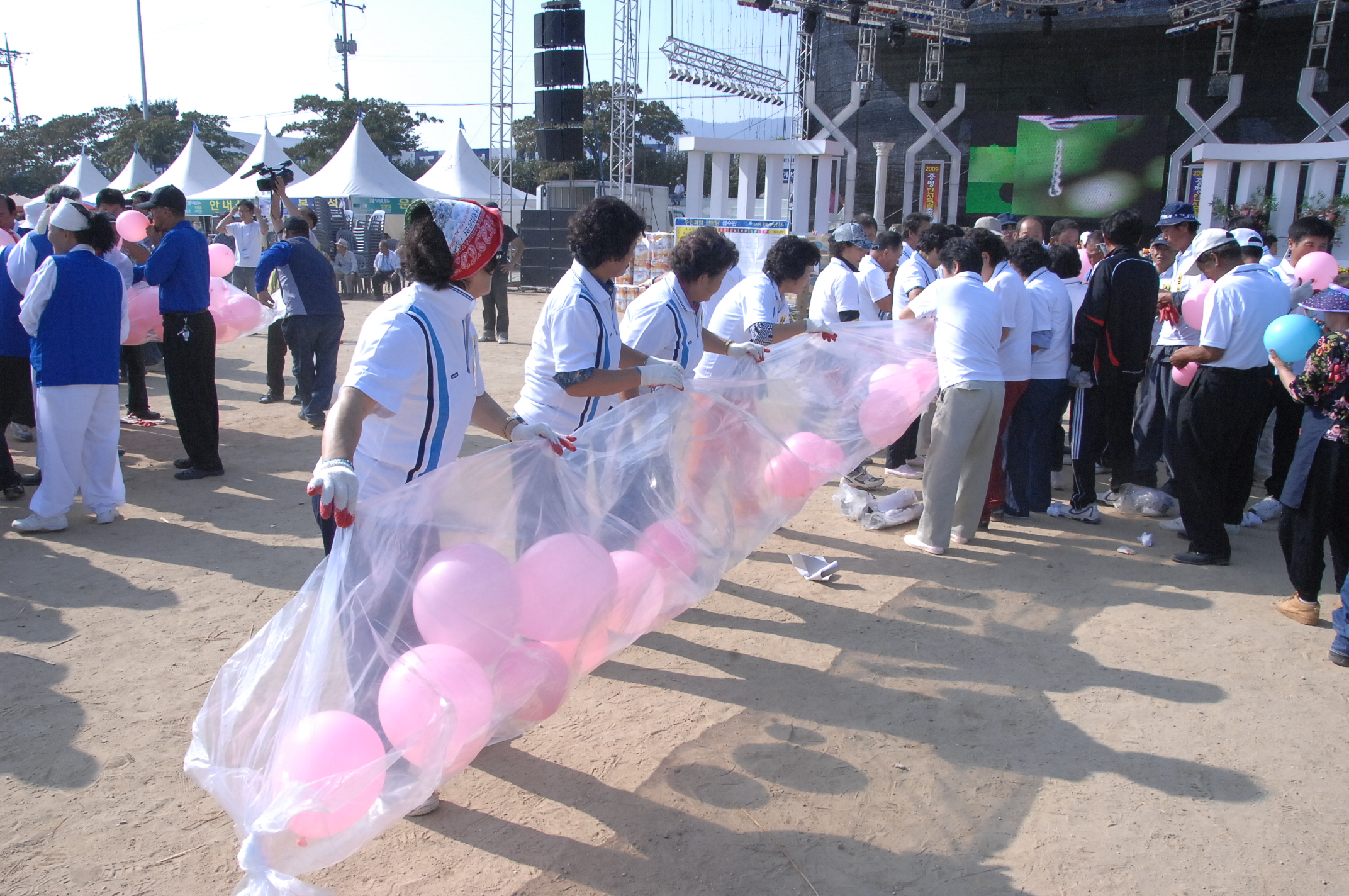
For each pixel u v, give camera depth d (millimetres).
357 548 2324
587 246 3227
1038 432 5691
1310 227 5695
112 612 4160
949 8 21109
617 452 3254
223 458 6816
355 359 2449
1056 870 2594
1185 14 19625
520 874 2553
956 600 4520
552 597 2557
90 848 2602
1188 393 4789
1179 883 2545
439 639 2346
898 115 23281
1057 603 4469
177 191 5965
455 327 2621
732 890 2502
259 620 4113
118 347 5227
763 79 24531
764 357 4453
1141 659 3889
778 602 4488
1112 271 5383
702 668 3807
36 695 3416
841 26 23422
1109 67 21219
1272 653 3941
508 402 9055
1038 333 5547
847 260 5918
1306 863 2629
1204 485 4855
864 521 5633
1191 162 20609
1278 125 19859
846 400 4645
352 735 2086
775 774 3051
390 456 2598
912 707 3502
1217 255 4801
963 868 2602
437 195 22328
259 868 1968
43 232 6949
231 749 2203
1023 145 21672
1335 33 19188
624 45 22141
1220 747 3225
